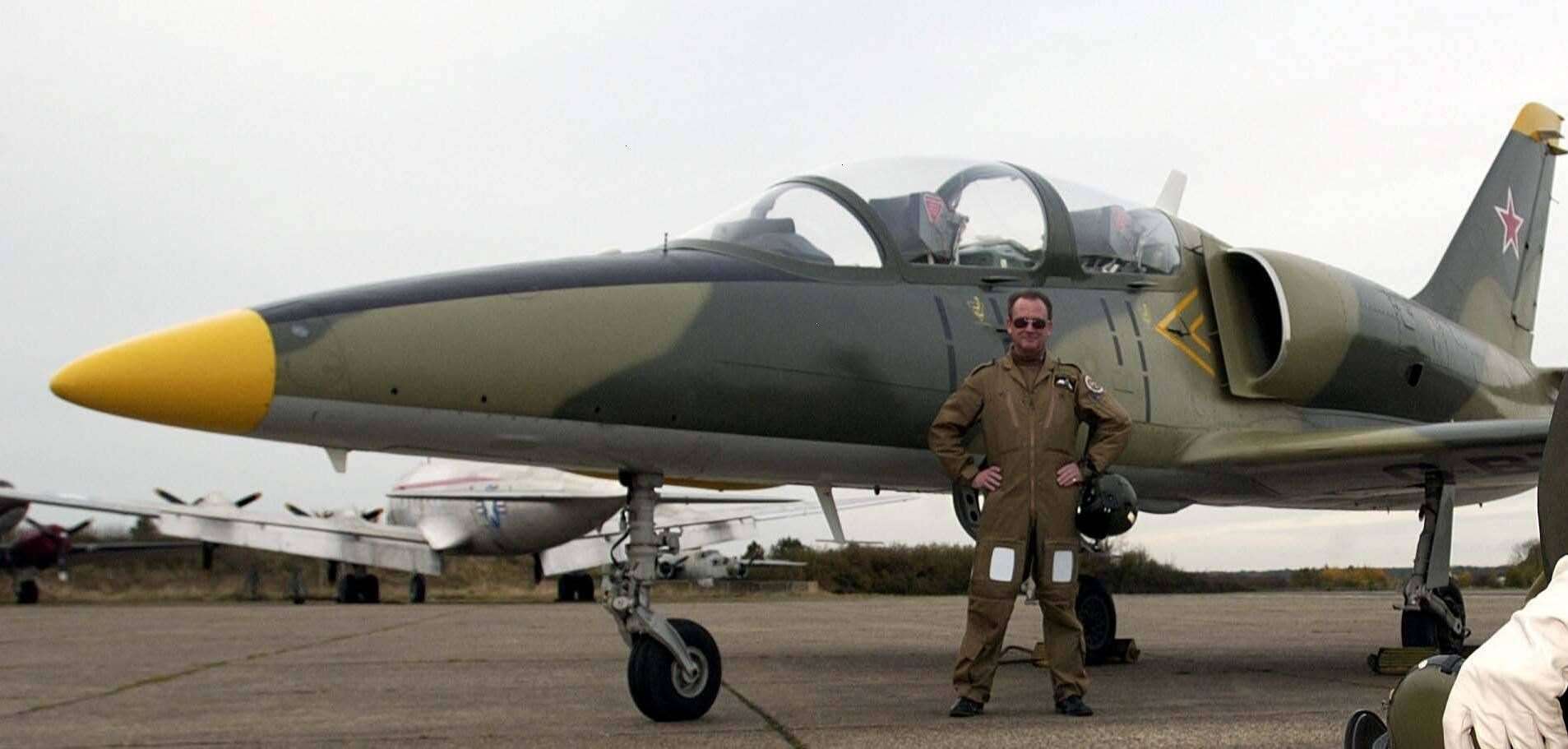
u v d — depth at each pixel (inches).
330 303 224.2
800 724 240.1
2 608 1051.9
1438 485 348.2
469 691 310.5
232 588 1568.7
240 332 213.2
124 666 394.6
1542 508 113.2
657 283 258.1
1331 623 634.8
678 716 244.7
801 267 283.9
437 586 1784.0
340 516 1423.5
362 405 219.6
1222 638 515.8
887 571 1672.0
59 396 204.8
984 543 244.5
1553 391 480.1
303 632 588.7
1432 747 125.2
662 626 244.2
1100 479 249.6
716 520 1311.5
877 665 373.4
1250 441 340.2
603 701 284.7
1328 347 359.3
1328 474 345.4
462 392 227.1
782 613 800.9
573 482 1285.7
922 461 292.0
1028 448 243.1
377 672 366.3
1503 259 490.6
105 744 224.4
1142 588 1401.3
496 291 238.1
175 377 206.7
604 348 241.9
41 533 1277.1
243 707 278.8
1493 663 102.0
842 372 272.7
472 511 1277.1
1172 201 418.9
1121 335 332.8
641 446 249.4
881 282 292.0
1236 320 360.5
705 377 253.1
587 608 1008.9
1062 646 245.9
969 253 310.5
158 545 1470.2
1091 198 346.3
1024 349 244.2
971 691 246.5
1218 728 228.5
